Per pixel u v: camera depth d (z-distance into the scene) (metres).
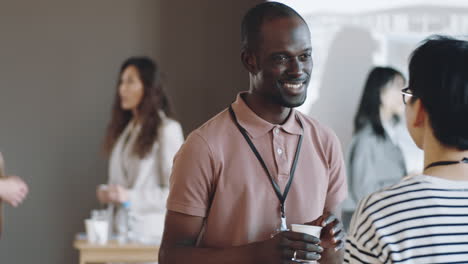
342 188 2.23
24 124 5.21
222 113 2.12
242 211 2.04
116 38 5.26
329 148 2.19
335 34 4.42
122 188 3.69
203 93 5.27
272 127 2.07
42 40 5.23
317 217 2.13
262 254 1.93
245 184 2.04
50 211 5.22
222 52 5.29
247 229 2.04
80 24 5.25
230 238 2.06
